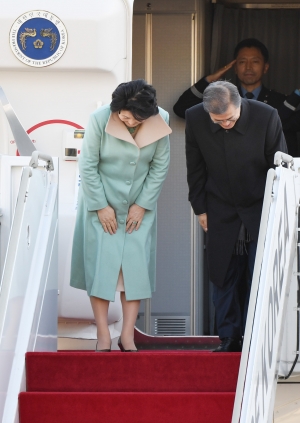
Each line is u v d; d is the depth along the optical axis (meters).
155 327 28.28
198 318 28.30
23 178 16.58
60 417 16.22
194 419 16.16
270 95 29.20
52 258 19.22
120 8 23.58
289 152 28.28
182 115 27.83
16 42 23.44
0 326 15.24
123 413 16.19
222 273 19.00
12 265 15.74
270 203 14.57
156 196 19.05
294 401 18.08
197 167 19.00
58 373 16.94
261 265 14.18
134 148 18.50
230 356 16.97
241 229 18.84
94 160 18.67
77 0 23.61
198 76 28.33
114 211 18.94
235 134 18.12
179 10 28.31
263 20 31.17
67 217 22.28
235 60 28.86
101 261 18.80
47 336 18.83
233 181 18.44
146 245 19.09
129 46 23.55
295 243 16.62
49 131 23.58
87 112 23.58
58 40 23.36
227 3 31.00
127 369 16.97
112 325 22.31
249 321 13.80
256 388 13.77
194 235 28.36
